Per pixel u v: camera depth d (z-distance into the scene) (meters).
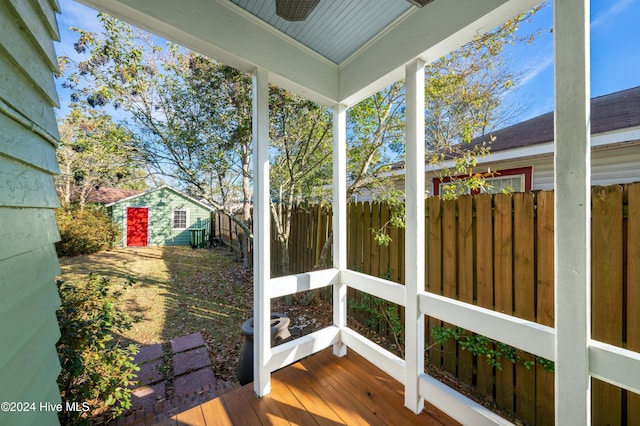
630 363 0.88
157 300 4.38
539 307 1.64
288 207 4.45
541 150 3.38
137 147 3.97
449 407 1.39
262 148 1.69
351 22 1.62
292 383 1.79
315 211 4.06
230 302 4.30
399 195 3.31
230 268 6.48
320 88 1.97
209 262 7.27
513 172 3.84
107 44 3.43
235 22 1.52
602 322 1.37
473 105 3.51
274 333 2.26
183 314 3.82
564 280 1.00
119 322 1.93
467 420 1.32
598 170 3.06
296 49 1.82
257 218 1.69
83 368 1.60
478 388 2.00
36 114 0.86
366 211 3.04
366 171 3.72
